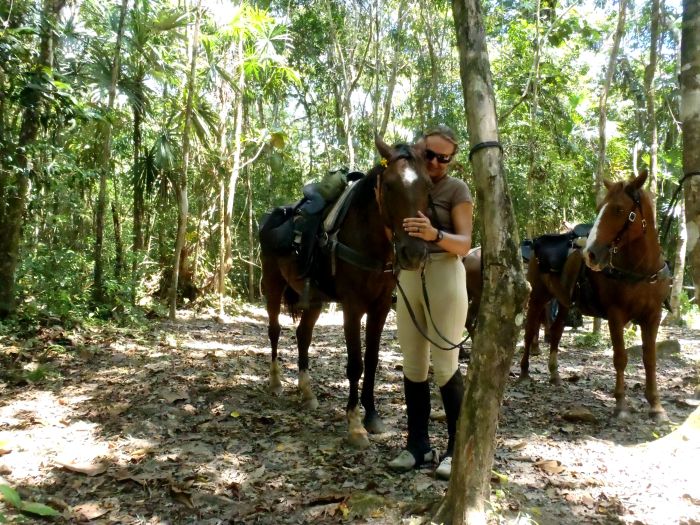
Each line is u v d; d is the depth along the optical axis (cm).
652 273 498
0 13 757
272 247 568
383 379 671
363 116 2020
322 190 494
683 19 479
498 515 297
